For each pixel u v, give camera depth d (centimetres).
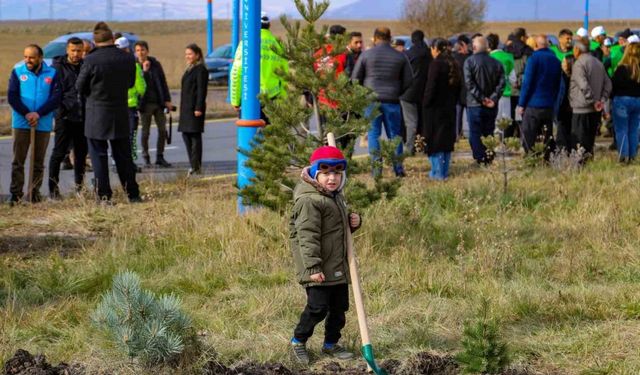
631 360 654
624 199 1205
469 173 1499
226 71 3750
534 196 1234
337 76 962
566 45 1747
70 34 2922
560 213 1157
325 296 654
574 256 949
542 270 914
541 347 685
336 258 650
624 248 976
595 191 1260
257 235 979
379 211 1077
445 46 1416
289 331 724
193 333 646
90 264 919
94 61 1238
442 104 1412
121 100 1264
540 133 1530
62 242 1041
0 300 805
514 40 1780
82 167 1380
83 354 671
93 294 843
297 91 946
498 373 628
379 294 826
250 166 952
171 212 1188
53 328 727
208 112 2803
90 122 1252
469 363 626
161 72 1683
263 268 909
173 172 1616
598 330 714
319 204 639
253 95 1115
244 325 746
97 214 1167
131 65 1270
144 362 623
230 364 657
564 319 750
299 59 931
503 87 1536
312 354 683
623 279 882
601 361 654
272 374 628
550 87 1487
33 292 826
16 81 1277
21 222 1149
